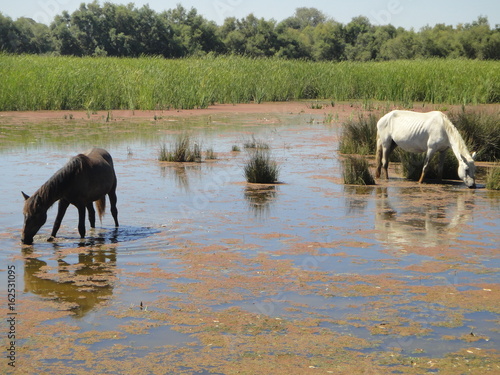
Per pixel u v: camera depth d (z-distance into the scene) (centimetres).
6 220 907
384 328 555
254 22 6462
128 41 5628
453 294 638
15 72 2808
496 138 1584
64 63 3319
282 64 3884
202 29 6056
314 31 7819
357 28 6644
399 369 479
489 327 559
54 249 784
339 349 513
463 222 932
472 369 480
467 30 7281
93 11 5675
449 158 1333
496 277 689
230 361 491
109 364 484
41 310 589
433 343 526
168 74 3045
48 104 2661
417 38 6425
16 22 5197
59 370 473
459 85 3153
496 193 1162
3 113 2470
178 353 504
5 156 1479
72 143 1719
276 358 497
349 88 3391
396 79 3253
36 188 1123
